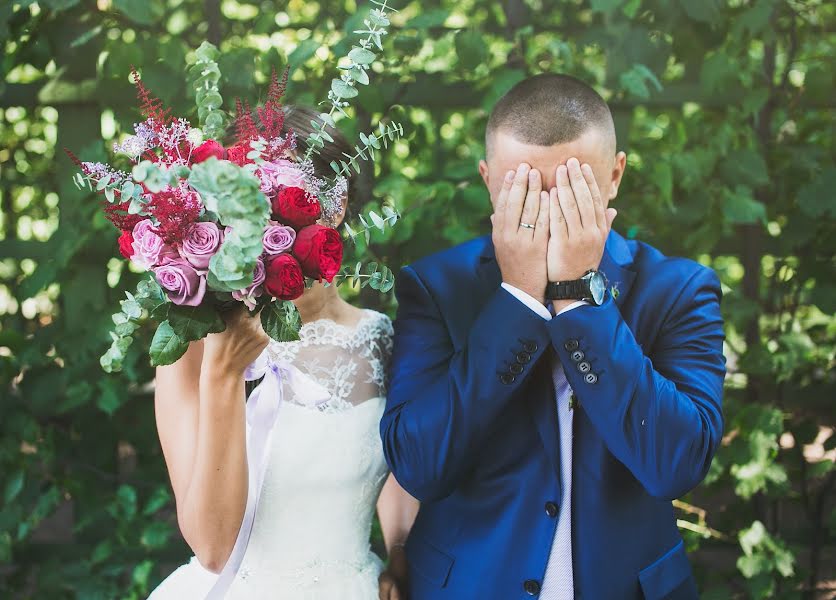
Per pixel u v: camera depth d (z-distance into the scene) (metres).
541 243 1.63
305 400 1.74
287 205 1.37
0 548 2.87
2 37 2.67
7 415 2.85
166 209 1.30
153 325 2.77
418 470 1.66
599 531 1.67
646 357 1.64
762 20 2.65
